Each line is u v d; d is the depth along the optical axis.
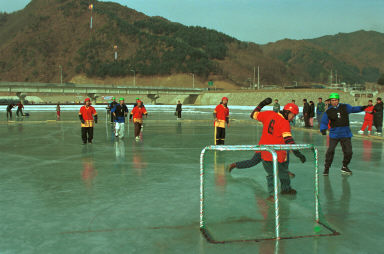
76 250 3.45
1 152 10.25
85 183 6.36
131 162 8.55
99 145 11.88
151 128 19.12
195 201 5.13
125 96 150.25
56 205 5.00
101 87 99.81
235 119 27.95
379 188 6.01
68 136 14.88
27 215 4.55
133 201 5.19
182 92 115.25
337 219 4.38
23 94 89.56
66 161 8.72
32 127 19.75
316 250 3.43
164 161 8.66
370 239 3.73
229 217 4.30
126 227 4.09
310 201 4.94
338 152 10.20
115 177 6.86
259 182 6.03
